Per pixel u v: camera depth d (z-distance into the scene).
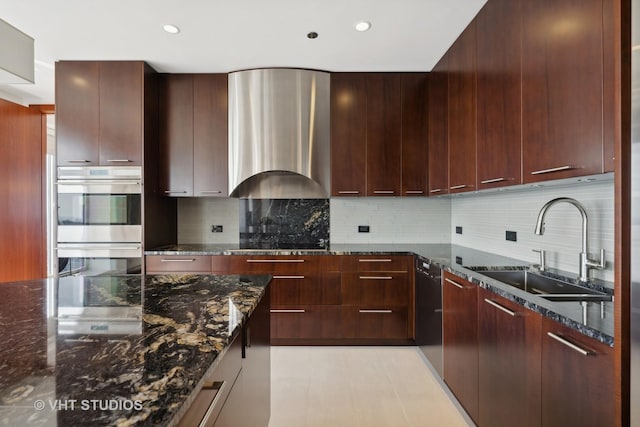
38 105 4.31
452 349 2.18
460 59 2.53
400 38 2.62
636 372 0.88
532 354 1.33
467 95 2.40
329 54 2.92
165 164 3.28
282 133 3.22
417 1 2.14
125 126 3.01
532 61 1.65
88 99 3.01
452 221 3.68
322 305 3.06
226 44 2.73
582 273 1.70
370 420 2.01
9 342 0.91
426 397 2.25
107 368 0.76
